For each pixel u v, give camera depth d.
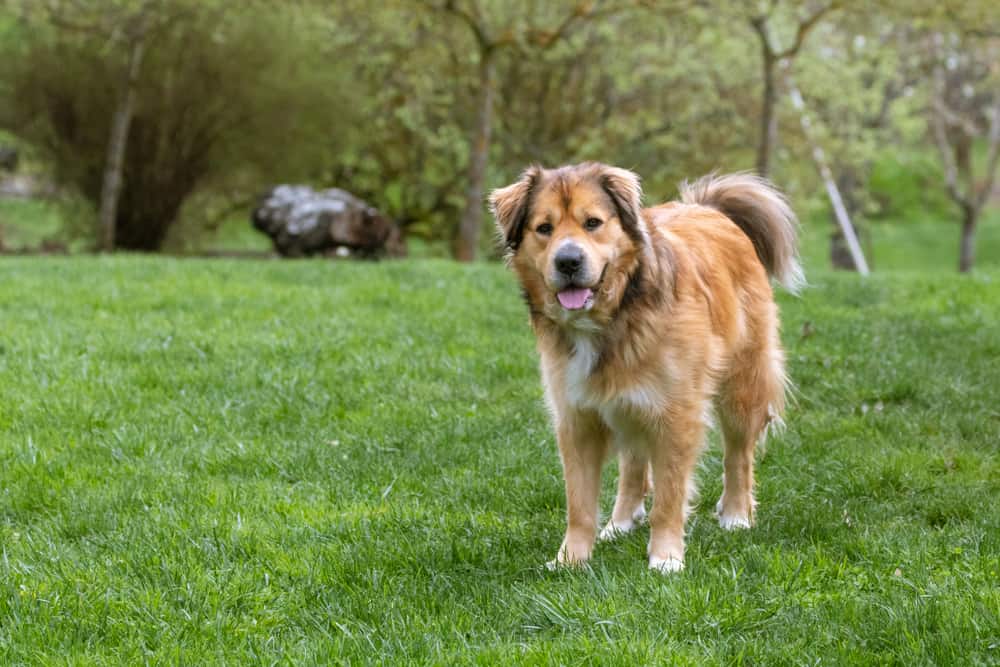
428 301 14.24
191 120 27.47
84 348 11.09
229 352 11.08
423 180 32.25
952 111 42.41
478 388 10.22
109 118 27.48
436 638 5.23
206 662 5.07
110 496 7.29
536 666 4.90
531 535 6.82
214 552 6.34
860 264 31.33
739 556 6.09
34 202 32.56
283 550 6.44
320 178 31.17
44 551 6.38
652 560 6.26
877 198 58.97
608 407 6.25
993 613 5.12
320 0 27.64
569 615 5.41
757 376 7.21
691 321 6.26
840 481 7.73
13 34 27.14
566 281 5.90
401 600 5.72
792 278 7.99
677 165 31.02
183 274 16.75
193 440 8.59
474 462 8.30
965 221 39.50
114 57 26.89
